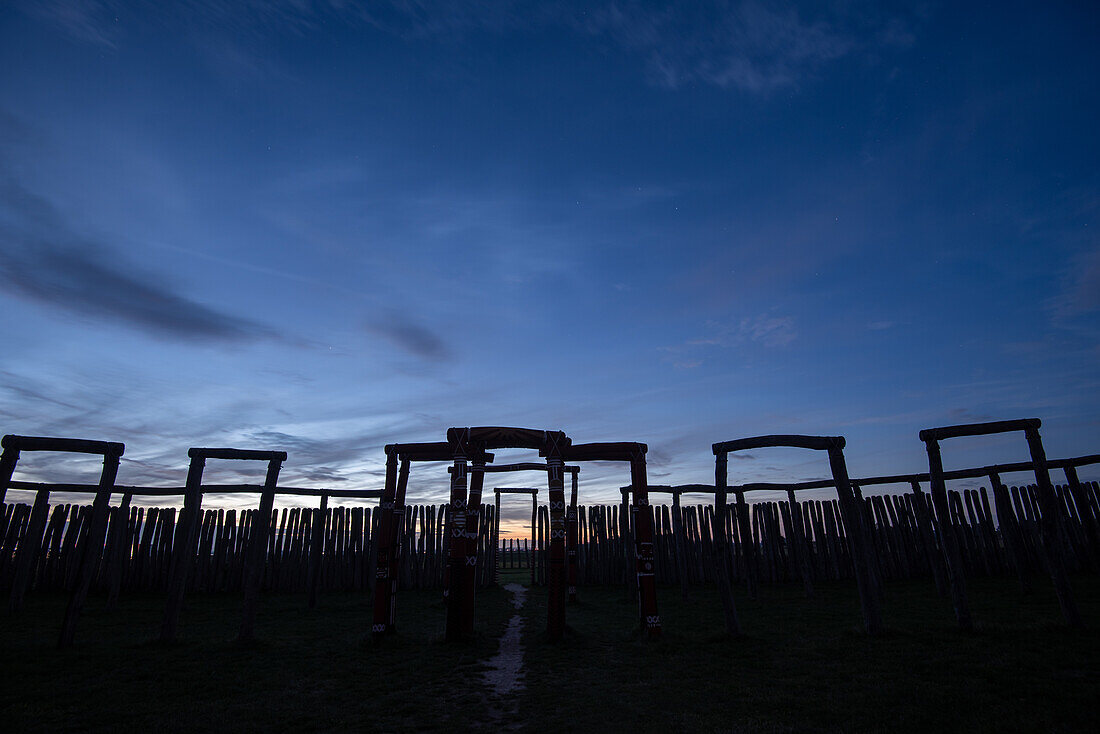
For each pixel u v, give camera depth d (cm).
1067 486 1555
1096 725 425
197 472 878
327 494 1380
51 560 1565
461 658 738
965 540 1648
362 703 539
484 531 1842
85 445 832
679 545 1470
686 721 473
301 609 1249
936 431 870
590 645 824
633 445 991
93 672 651
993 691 517
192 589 1589
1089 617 845
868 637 788
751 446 900
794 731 441
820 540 1792
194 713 507
